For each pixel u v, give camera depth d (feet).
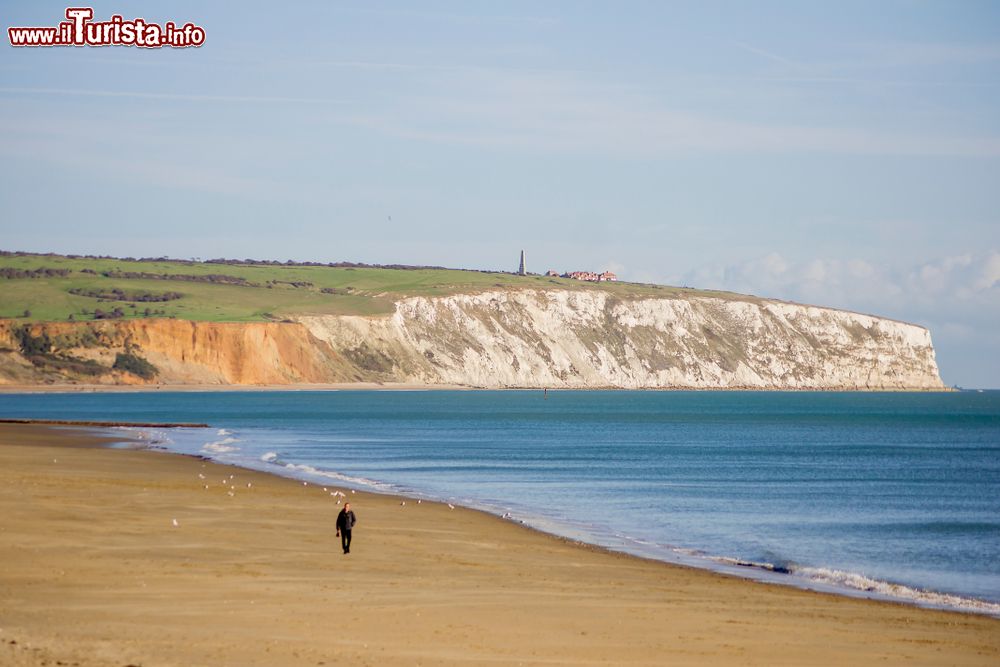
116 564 270.05
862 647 216.95
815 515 508.53
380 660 177.88
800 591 298.76
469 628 213.05
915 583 334.24
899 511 530.68
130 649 173.27
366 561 303.48
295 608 224.74
